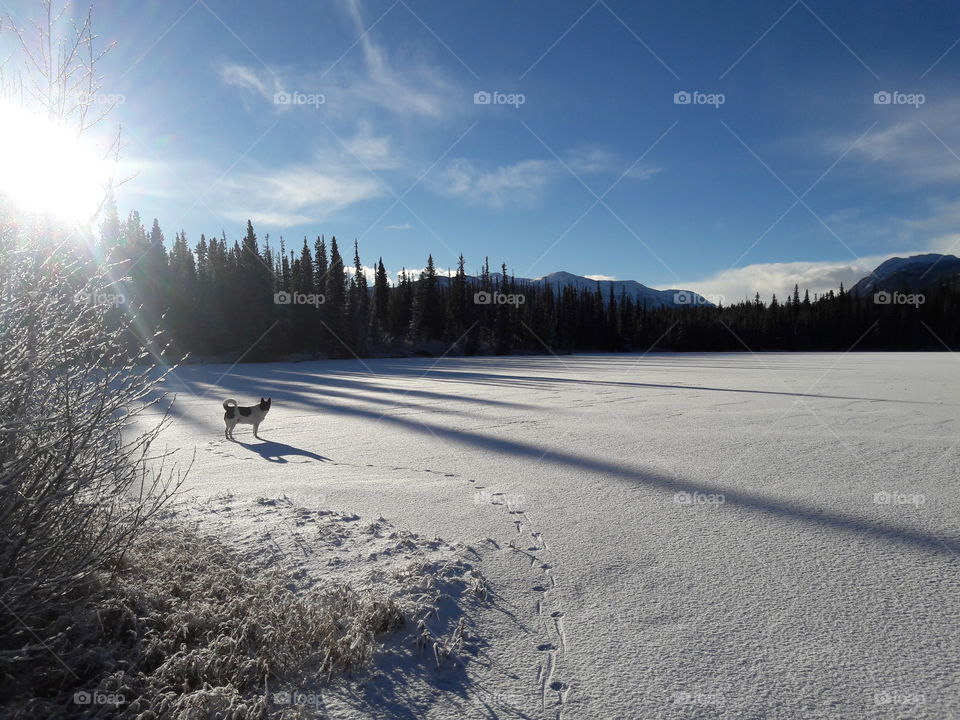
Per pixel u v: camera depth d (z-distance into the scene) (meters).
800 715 2.07
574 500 4.90
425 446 7.52
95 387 2.56
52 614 2.49
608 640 2.64
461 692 2.27
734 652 2.51
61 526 2.47
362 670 2.40
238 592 2.99
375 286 63.88
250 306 42.81
